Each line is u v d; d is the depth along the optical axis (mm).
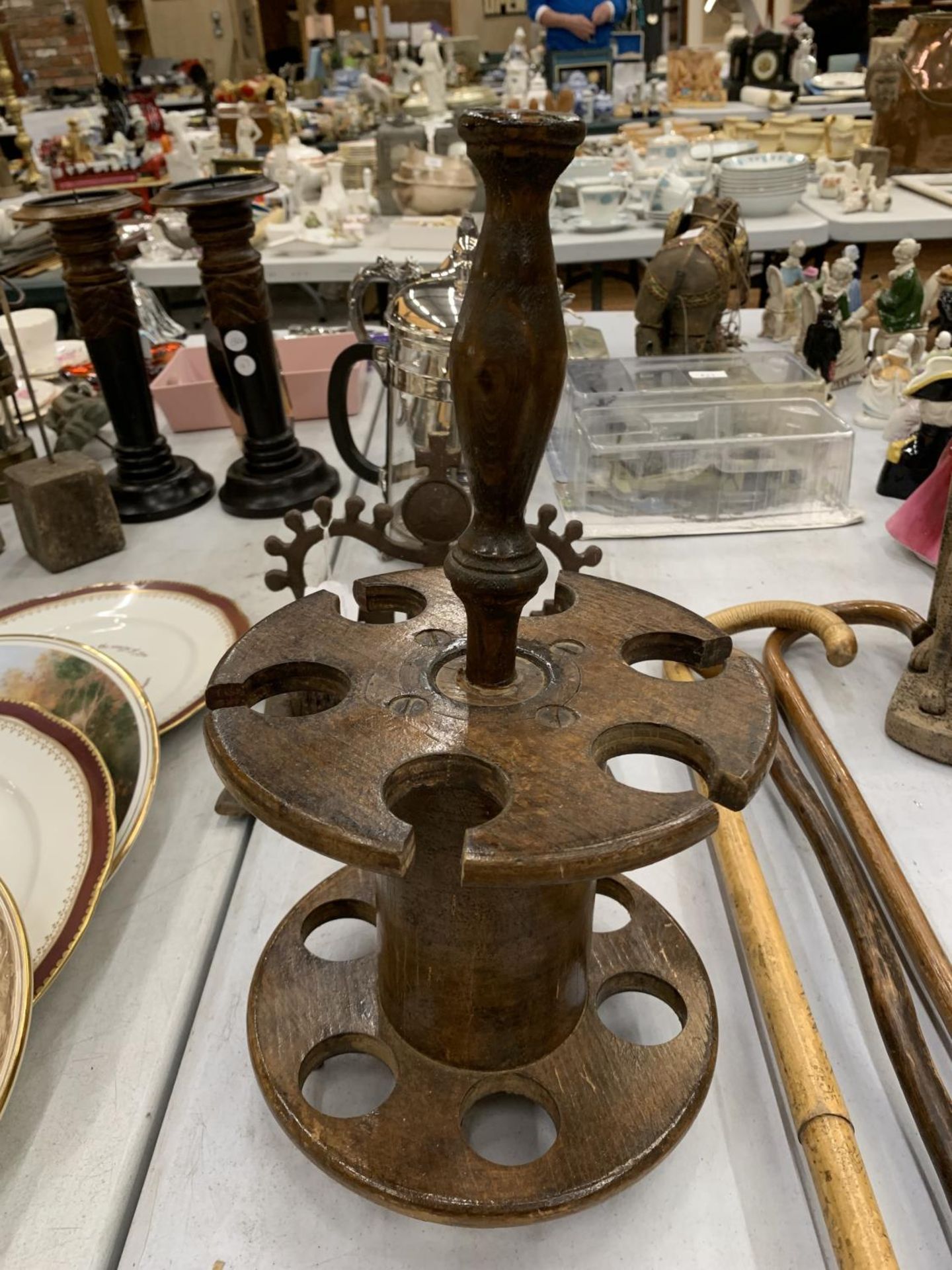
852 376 1662
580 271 3135
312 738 481
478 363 412
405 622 581
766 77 4223
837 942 691
